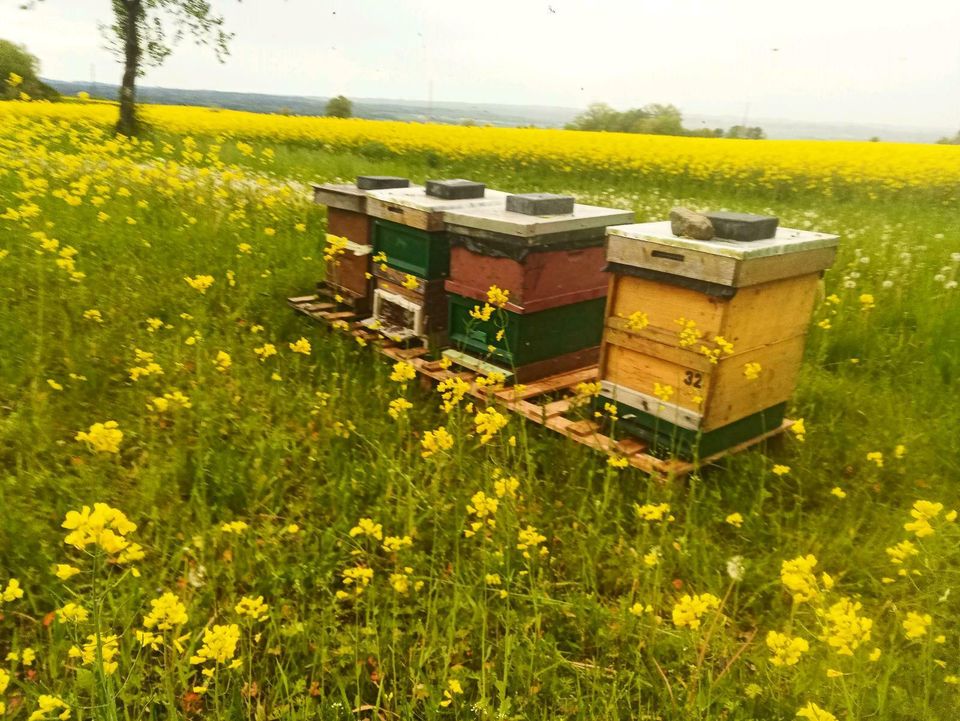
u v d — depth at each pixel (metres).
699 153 19.88
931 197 14.34
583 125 64.94
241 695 2.05
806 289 3.66
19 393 3.78
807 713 1.71
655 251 3.40
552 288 4.18
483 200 4.82
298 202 8.73
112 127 18.30
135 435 3.40
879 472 3.61
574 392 4.32
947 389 4.64
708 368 3.32
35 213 5.91
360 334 4.93
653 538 2.91
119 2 17.72
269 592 2.56
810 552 2.96
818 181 15.41
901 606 2.60
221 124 21.84
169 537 2.64
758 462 3.60
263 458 3.32
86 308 4.89
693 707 2.06
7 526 2.67
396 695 2.15
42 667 2.21
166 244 6.57
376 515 2.99
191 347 4.44
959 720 2.04
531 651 2.24
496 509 2.73
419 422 3.99
